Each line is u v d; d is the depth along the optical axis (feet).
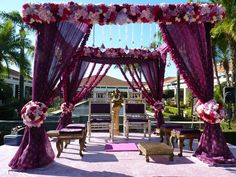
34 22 17.51
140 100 30.83
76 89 29.58
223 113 18.16
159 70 31.24
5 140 24.35
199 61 18.92
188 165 17.35
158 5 18.06
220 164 17.19
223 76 67.41
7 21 54.75
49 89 18.06
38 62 17.69
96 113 29.81
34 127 17.17
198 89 18.86
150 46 30.83
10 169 16.31
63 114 28.91
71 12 17.48
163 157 19.61
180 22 18.43
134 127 28.48
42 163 16.84
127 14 17.89
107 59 29.96
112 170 16.20
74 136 19.60
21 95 58.75
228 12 41.22
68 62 18.70
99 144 24.88
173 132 21.42
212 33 43.91
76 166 17.11
